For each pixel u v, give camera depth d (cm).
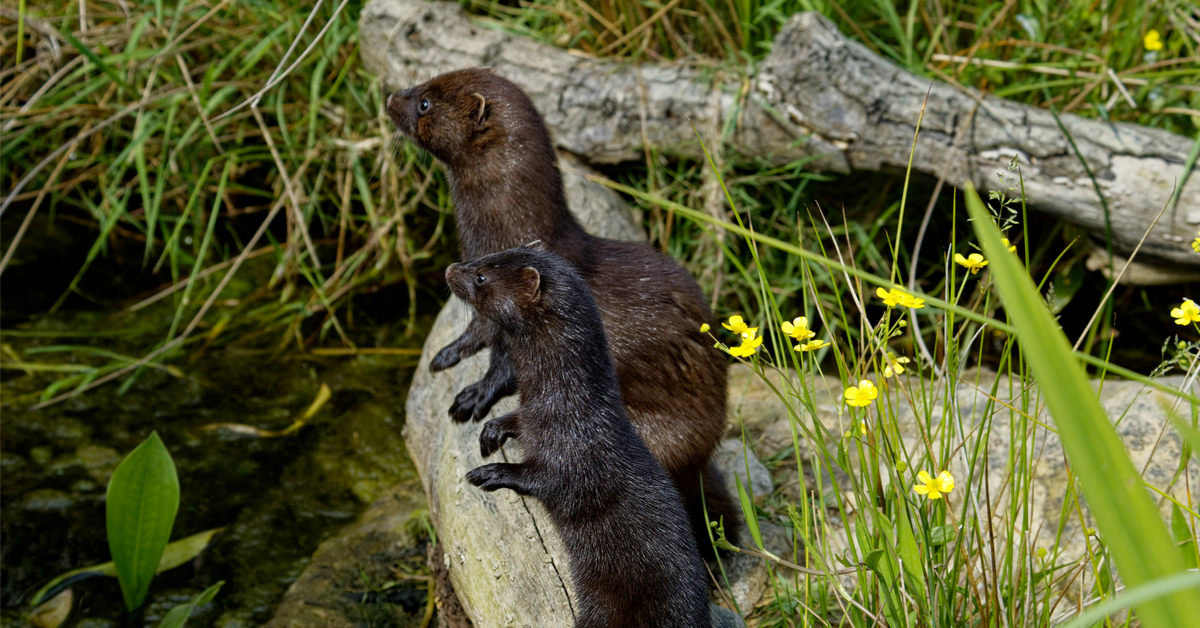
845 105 1030
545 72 1151
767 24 1177
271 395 1127
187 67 1349
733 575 753
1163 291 1174
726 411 782
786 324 534
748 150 1103
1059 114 1030
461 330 889
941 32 1221
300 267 1237
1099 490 286
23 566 872
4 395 1097
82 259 1352
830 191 1184
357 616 810
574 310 643
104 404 1095
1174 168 978
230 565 883
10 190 1423
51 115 1263
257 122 1367
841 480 840
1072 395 282
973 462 561
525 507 697
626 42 1213
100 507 944
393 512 934
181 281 1324
